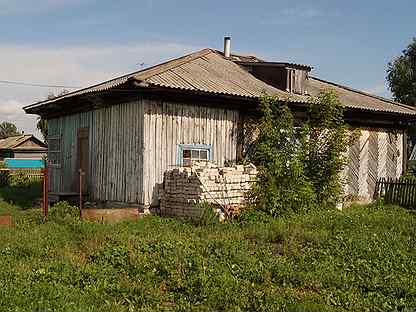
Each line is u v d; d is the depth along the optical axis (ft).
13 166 142.10
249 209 44.93
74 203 54.65
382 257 31.04
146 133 46.32
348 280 26.27
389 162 71.36
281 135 50.31
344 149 53.47
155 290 23.66
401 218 45.78
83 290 23.34
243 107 53.31
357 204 61.93
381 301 23.35
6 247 30.35
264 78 62.64
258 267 27.50
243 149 53.36
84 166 56.49
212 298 22.47
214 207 43.39
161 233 36.68
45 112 67.15
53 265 26.73
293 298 22.93
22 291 22.03
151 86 43.98
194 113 49.49
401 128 73.36
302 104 54.13
